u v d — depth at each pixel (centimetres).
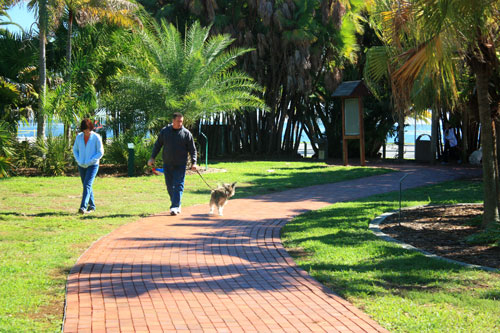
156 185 1512
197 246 757
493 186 849
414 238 802
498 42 868
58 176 1722
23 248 712
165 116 1962
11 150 1820
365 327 446
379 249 716
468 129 2548
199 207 1134
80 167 1023
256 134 2903
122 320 459
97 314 472
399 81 860
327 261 661
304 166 2180
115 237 805
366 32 2802
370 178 1784
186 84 2020
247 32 2570
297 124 2952
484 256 685
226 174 1800
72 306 492
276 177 1745
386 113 2719
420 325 440
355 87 2222
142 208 1098
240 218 1004
